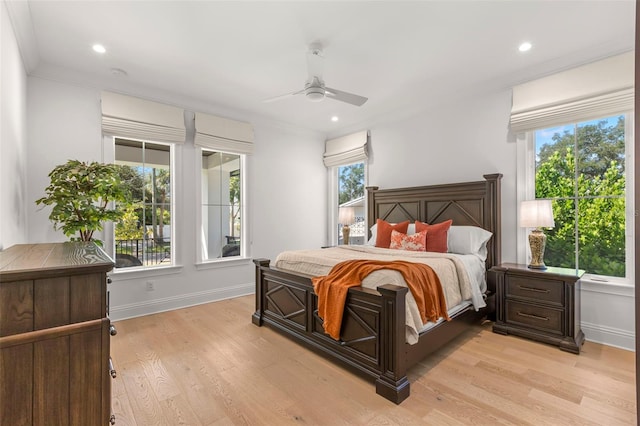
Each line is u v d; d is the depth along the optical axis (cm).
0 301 91
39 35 245
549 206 277
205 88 355
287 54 280
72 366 101
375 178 465
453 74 322
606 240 277
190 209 389
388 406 183
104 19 226
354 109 426
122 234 346
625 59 256
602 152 278
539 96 302
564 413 174
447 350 255
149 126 350
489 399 188
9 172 209
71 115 308
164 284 368
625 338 258
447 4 213
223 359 244
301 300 273
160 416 175
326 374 220
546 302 266
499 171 336
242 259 436
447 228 332
